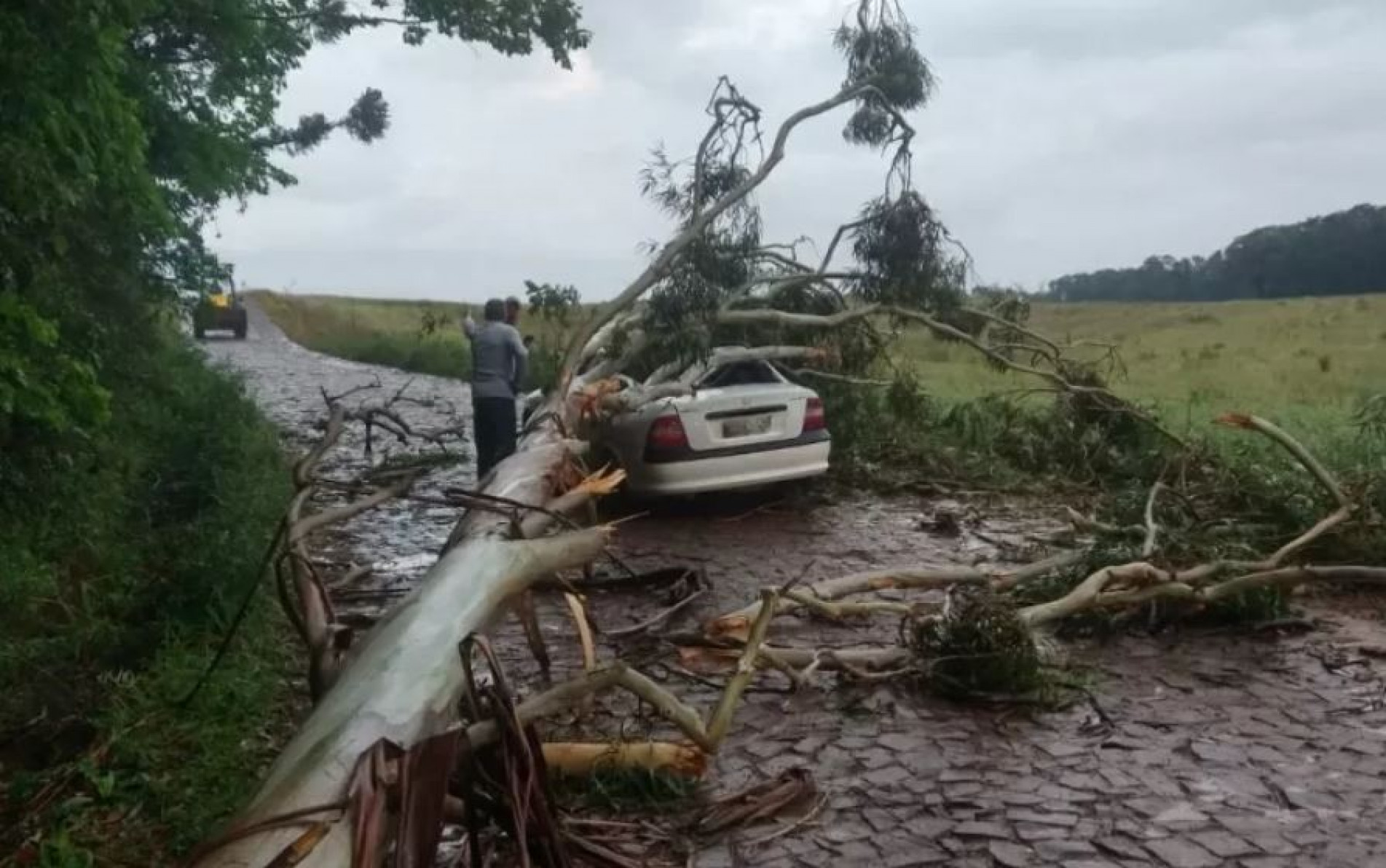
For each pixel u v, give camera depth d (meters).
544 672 6.00
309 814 3.16
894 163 11.16
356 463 14.02
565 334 11.61
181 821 4.47
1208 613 7.15
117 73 6.75
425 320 24.91
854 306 11.63
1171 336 32.75
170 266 13.27
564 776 4.84
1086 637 6.92
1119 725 5.51
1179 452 10.49
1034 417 12.93
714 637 6.36
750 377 11.18
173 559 7.84
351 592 8.02
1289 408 14.19
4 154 5.54
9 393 5.71
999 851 4.28
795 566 8.71
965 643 5.88
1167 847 4.27
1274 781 4.84
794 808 4.68
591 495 7.05
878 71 11.15
